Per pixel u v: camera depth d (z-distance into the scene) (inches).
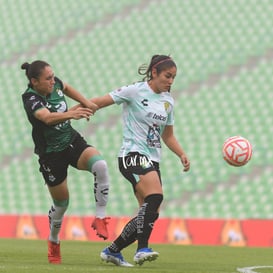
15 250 1657.2
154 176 1035.3
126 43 4224.9
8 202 3496.6
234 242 2434.8
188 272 973.8
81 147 1087.0
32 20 4618.6
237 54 3855.8
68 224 2687.0
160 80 1062.4
